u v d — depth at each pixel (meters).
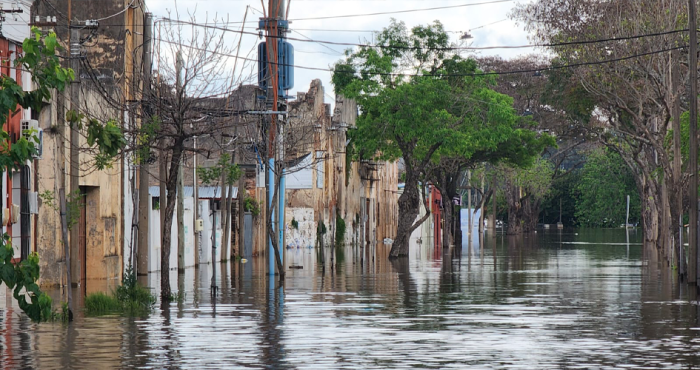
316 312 37.69
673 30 67.31
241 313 36.94
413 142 87.75
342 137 123.19
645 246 116.94
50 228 46.31
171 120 46.09
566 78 101.38
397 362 25.00
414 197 88.75
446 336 30.47
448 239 115.69
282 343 28.55
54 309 37.53
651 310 39.28
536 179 168.38
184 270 63.06
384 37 84.75
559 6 79.38
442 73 83.81
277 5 58.97
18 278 26.31
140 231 57.38
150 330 31.36
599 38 75.44
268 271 59.06
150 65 51.59
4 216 40.97
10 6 41.62
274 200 58.50
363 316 36.25
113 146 31.08
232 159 75.19
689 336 30.66
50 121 45.59
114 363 24.64
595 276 61.59
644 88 77.38
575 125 130.62
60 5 58.66
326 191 115.44
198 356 25.91
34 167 45.53
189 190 89.38
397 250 88.62
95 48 57.91
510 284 54.16
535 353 26.73
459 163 115.06
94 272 53.28
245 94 68.88
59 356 25.80
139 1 60.09
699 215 54.72
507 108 86.00
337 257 90.00
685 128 70.00
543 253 98.31
